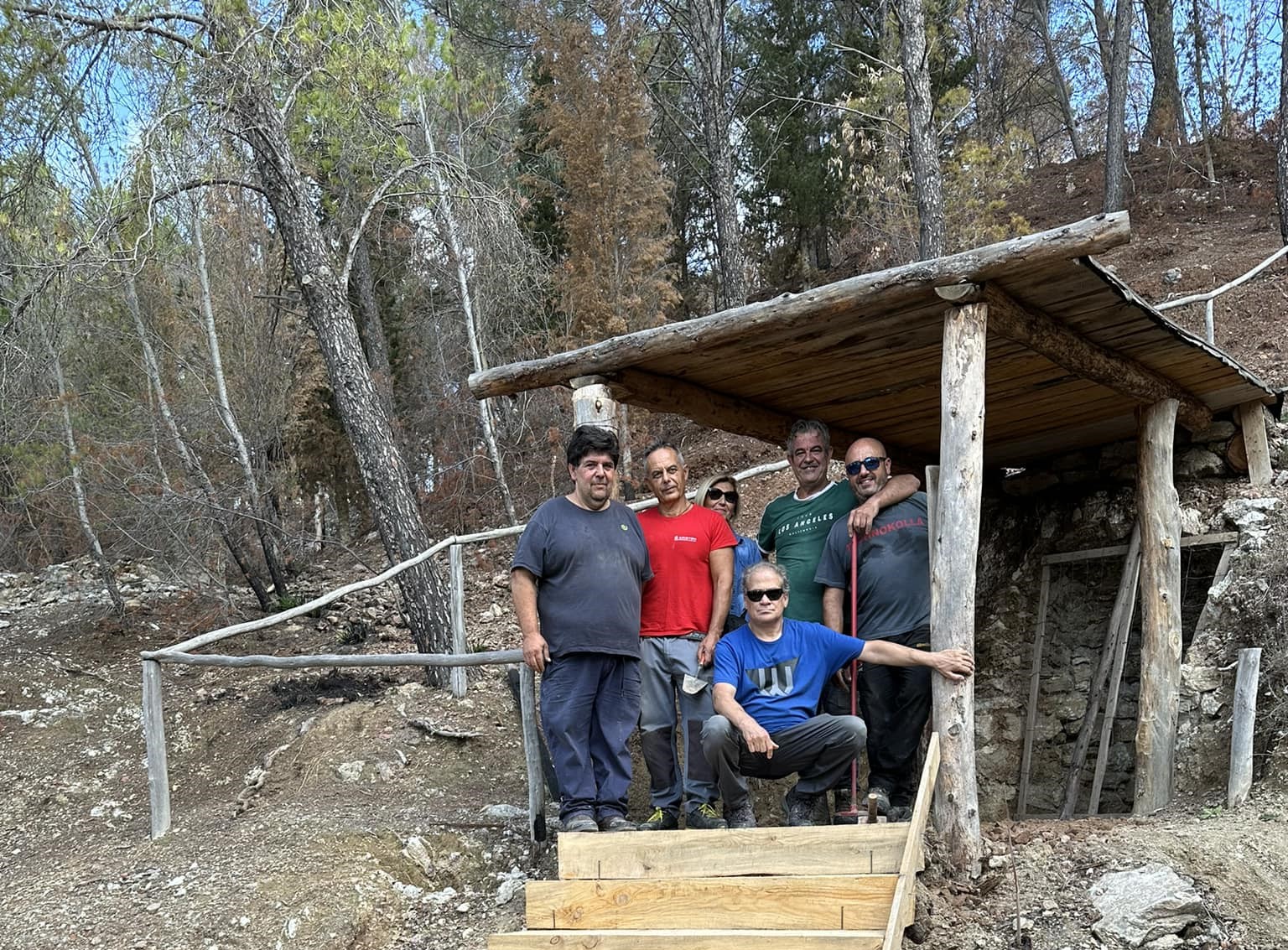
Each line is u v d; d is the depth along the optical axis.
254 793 7.58
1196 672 5.88
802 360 5.31
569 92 14.45
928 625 4.98
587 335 13.96
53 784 8.37
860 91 18.48
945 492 4.42
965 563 4.39
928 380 5.79
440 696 8.52
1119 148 16.86
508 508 13.35
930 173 11.40
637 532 4.91
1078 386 5.86
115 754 8.91
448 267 14.26
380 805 6.71
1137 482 6.46
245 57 8.70
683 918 4.09
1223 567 6.35
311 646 10.98
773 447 13.95
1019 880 4.30
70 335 12.96
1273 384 9.82
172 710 9.55
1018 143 15.68
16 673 10.33
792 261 20.50
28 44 8.57
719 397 6.06
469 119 13.85
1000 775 7.49
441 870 5.66
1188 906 3.91
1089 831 4.63
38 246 9.30
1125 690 7.13
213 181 9.34
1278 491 6.72
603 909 4.19
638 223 14.29
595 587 4.75
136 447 12.41
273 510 13.54
